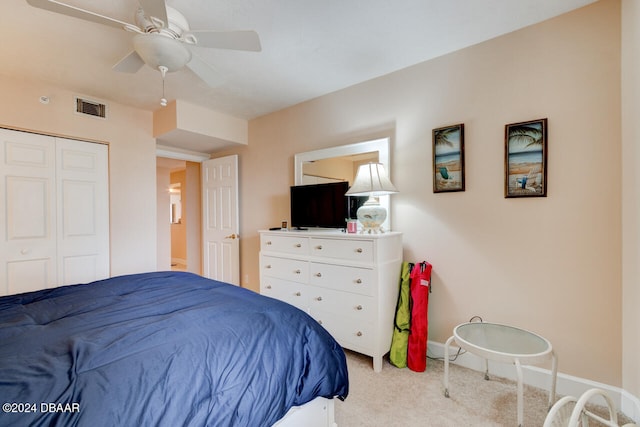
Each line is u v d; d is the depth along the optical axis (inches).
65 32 77.5
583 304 70.6
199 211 189.9
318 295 96.6
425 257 94.9
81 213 117.7
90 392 30.2
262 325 48.8
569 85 72.1
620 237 66.2
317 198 115.9
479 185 85.0
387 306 87.7
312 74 103.0
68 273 114.4
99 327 44.7
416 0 67.2
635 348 62.2
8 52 86.7
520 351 61.0
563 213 72.9
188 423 33.0
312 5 68.4
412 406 67.7
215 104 129.8
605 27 67.7
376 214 91.5
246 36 61.5
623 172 65.3
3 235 101.3
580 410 37.6
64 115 112.7
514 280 79.6
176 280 76.5
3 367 32.7
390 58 92.9
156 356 36.9
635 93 61.4
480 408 66.8
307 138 126.5
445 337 90.9
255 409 39.3
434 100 93.0
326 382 50.7
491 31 79.4
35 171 107.4
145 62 68.6
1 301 58.9
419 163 96.1
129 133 129.9
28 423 26.4
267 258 112.6
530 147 76.4
